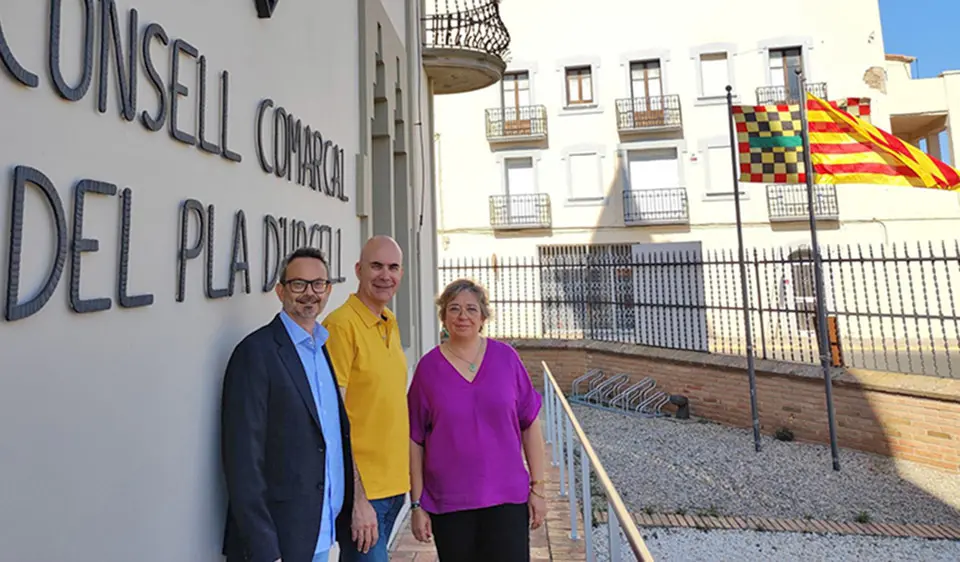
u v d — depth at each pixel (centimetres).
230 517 193
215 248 201
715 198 1923
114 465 147
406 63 600
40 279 124
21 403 119
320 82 326
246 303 223
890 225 1814
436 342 747
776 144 791
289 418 187
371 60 438
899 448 720
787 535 514
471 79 762
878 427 741
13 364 117
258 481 177
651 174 1994
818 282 762
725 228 1906
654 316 1202
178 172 179
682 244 1912
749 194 1905
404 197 575
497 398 248
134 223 156
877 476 672
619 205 1977
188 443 181
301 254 207
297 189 280
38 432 123
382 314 259
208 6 201
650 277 1109
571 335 1439
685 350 1014
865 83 1906
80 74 138
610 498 228
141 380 158
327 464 205
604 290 1205
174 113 176
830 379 734
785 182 787
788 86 1923
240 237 217
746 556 474
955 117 1934
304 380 195
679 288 1360
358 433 234
